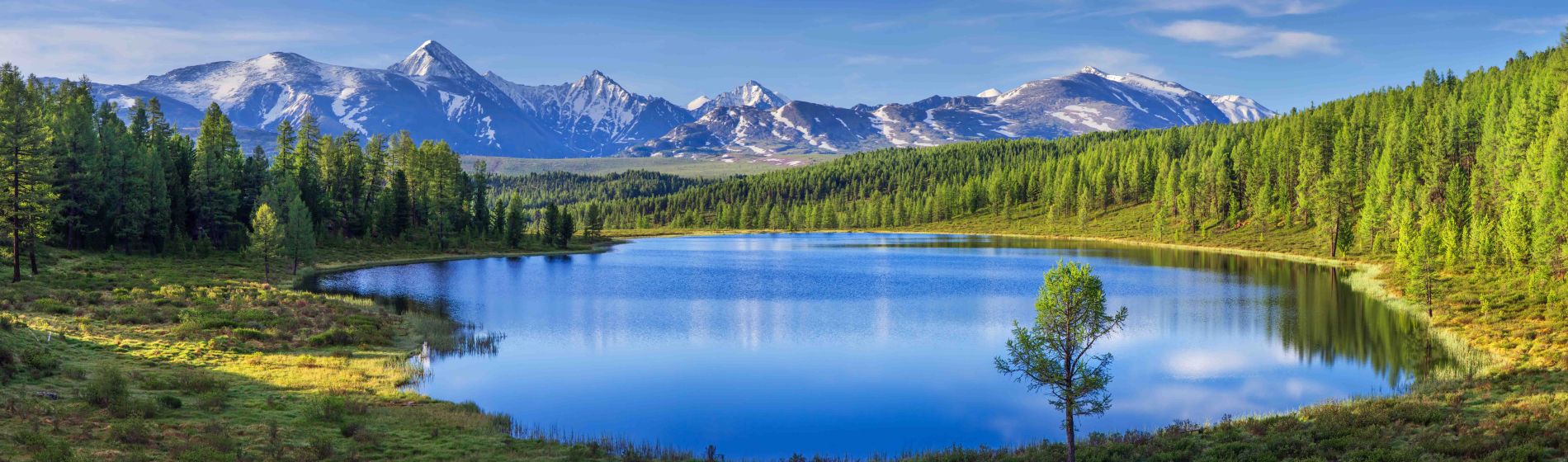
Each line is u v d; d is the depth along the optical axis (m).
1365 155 176.38
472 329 67.25
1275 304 82.44
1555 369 40.78
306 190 143.75
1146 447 30.78
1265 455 27.52
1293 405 42.12
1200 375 50.31
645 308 81.94
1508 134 129.00
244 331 54.56
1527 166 107.38
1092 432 35.78
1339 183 141.12
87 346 46.19
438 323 67.44
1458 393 36.88
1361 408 34.72
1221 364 53.69
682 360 55.84
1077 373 31.16
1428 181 139.62
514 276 116.88
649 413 42.19
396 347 56.06
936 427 40.22
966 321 73.38
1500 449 26.14
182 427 29.55
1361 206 160.12
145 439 27.08
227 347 50.09
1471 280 82.62
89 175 104.25
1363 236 132.25
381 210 153.12
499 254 162.88
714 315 76.75
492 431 34.69
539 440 33.88
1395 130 173.50
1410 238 94.31
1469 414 32.66
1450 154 154.38
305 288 95.44
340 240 143.75
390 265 133.12
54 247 98.94
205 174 124.44
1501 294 72.31
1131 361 54.84
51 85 147.25
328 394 39.41
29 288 67.31
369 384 43.12
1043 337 30.78
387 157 170.62
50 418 28.45
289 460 26.52
